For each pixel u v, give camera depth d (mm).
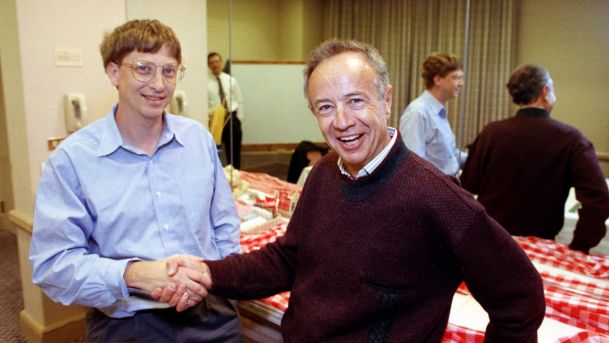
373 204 879
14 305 2559
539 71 1347
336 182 972
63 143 1101
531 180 1406
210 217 1297
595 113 1268
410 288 873
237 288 1105
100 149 1097
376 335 901
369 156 885
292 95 1977
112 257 1121
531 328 829
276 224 1852
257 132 2098
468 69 1546
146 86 1076
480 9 1488
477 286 843
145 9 2160
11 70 1897
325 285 952
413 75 1657
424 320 880
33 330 2156
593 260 1264
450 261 871
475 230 806
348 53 879
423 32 1608
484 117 1540
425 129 1673
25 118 1868
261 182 2123
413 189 847
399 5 1632
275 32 1953
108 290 1027
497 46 1466
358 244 895
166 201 1151
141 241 1130
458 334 1066
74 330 2189
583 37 1271
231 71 2119
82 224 1076
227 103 2164
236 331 1253
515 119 1441
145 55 1067
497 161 1483
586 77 1274
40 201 1072
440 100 1642
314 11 1825
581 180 1286
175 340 1160
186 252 1180
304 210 1036
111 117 1136
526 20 1388
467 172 1595
